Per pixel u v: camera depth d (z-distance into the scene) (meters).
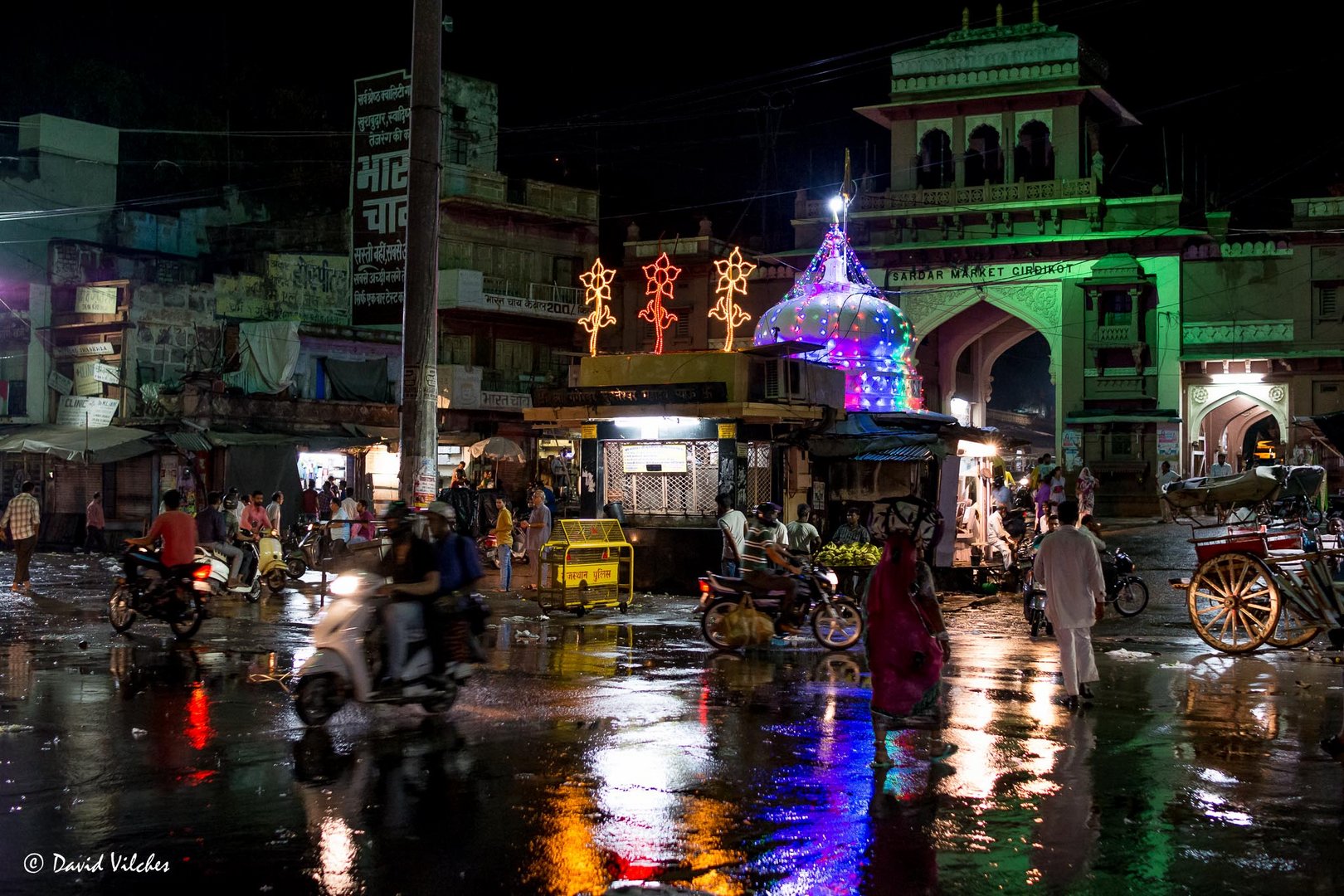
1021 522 19.17
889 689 7.73
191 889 4.61
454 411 34.56
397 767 6.53
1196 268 35.75
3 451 28.14
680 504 16.62
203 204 38.16
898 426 18.39
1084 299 36.31
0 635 12.08
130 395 28.95
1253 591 11.31
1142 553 23.33
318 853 5.04
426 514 8.30
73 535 27.77
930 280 37.72
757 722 7.82
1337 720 8.01
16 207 33.31
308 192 39.59
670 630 12.93
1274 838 5.34
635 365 17.09
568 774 6.38
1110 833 5.40
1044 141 39.09
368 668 7.68
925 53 38.28
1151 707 8.49
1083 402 36.38
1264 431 45.00
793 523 14.77
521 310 38.62
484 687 9.13
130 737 7.24
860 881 4.77
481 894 4.58
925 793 6.05
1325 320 34.59
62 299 30.75
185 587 11.67
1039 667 10.39
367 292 14.62
